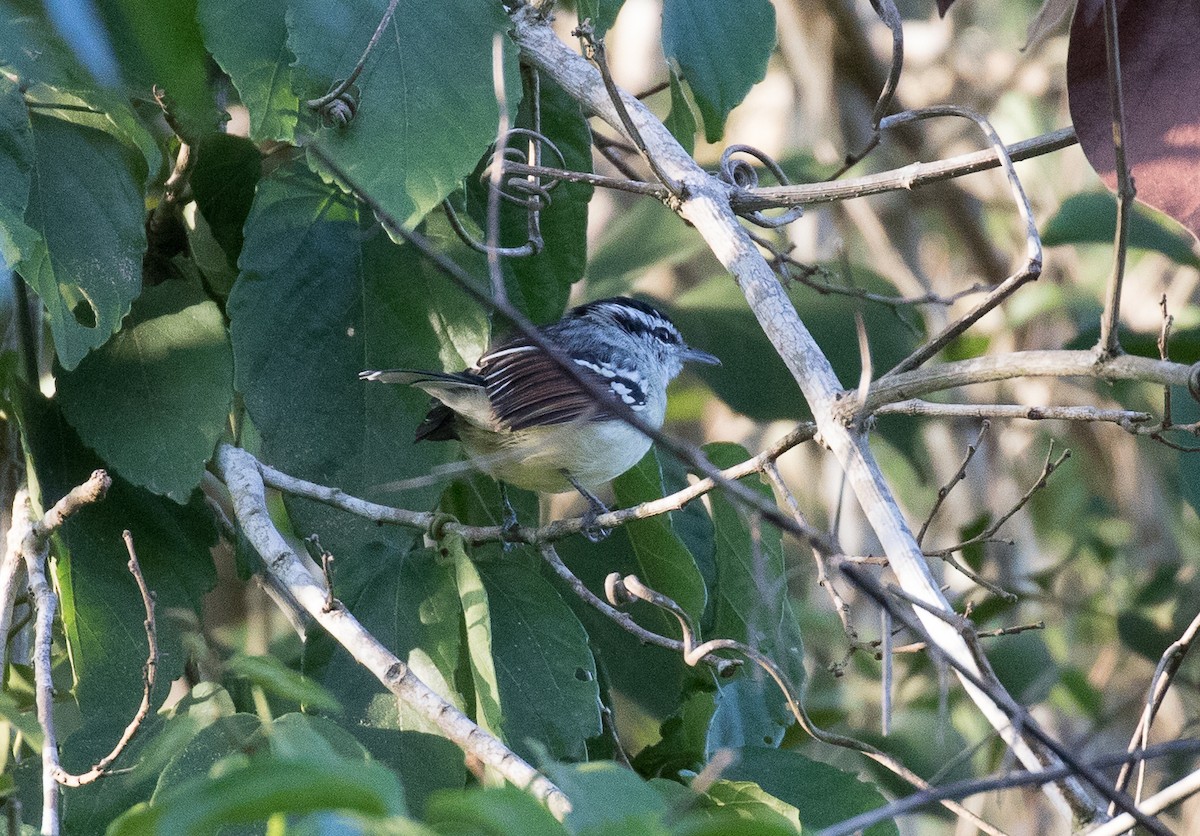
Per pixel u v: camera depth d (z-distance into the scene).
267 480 8.38
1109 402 15.52
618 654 9.88
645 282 17.78
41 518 7.96
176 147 9.66
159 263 9.25
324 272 8.73
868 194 8.49
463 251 9.00
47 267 7.55
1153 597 14.59
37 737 4.89
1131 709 14.42
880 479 6.46
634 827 3.04
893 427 13.02
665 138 8.80
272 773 2.77
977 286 10.69
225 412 8.32
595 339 11.61
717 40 9.62
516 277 9.74
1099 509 15.63
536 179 9.17
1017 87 16.77
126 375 8.34
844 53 16.30
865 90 16.52
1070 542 15.39
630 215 14.91
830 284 11.29
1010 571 15.49
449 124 7.38
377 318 8.82
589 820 3.51
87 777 6.25
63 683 9.55
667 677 9.82
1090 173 15.82
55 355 8.34
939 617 5.64
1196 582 14.71
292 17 7.24
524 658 8.31
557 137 9.80
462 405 8.95
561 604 8.43
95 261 7.81
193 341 8.45
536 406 9.30
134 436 8.21
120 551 8.48
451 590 8.33
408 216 7.21
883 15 8.70
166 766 7.12
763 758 8.62
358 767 2.89
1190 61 6.62
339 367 8.69
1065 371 5.88
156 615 8.44
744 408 12.53
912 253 16.81
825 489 15.64
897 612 5.12
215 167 9.12
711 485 7.33
